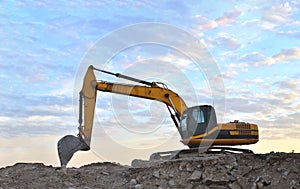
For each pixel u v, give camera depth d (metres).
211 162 11.98
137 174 12.34
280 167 11.50
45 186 11.27
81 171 12.92
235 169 11.71
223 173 11.53
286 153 12.33
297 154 12.16
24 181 11.54
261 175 11.34
